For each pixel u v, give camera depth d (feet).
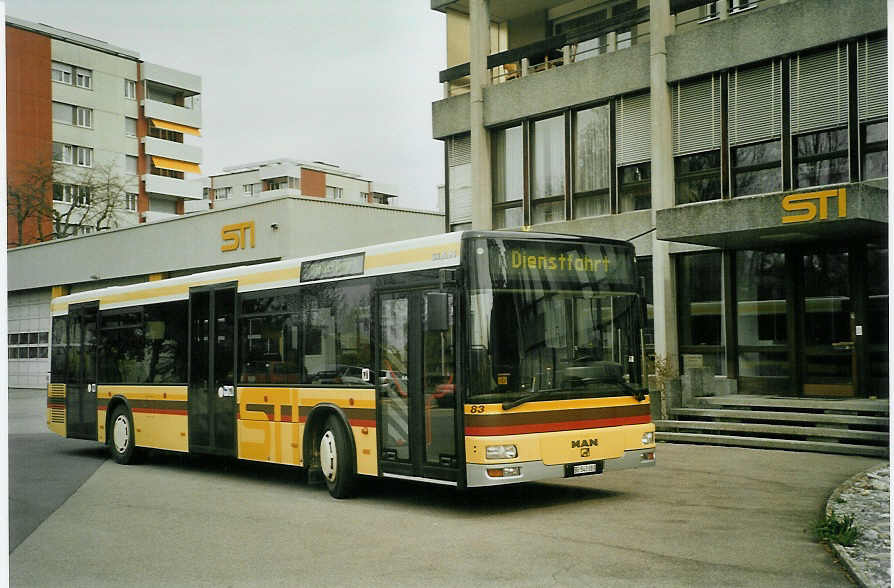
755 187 59.00
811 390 54.75
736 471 39.93
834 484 36.19
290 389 38.96
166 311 47.73
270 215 93.81
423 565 24.26
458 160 77.82
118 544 28.48
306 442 37.96
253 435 41.09
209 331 44.50
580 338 32.71
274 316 40.45
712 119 61.05
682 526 28.63
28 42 197.98
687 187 62.64
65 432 55.88
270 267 41.06
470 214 76.54
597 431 32.24
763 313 57.62
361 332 35.58
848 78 54.44
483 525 29.71
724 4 60.59
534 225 71.31
